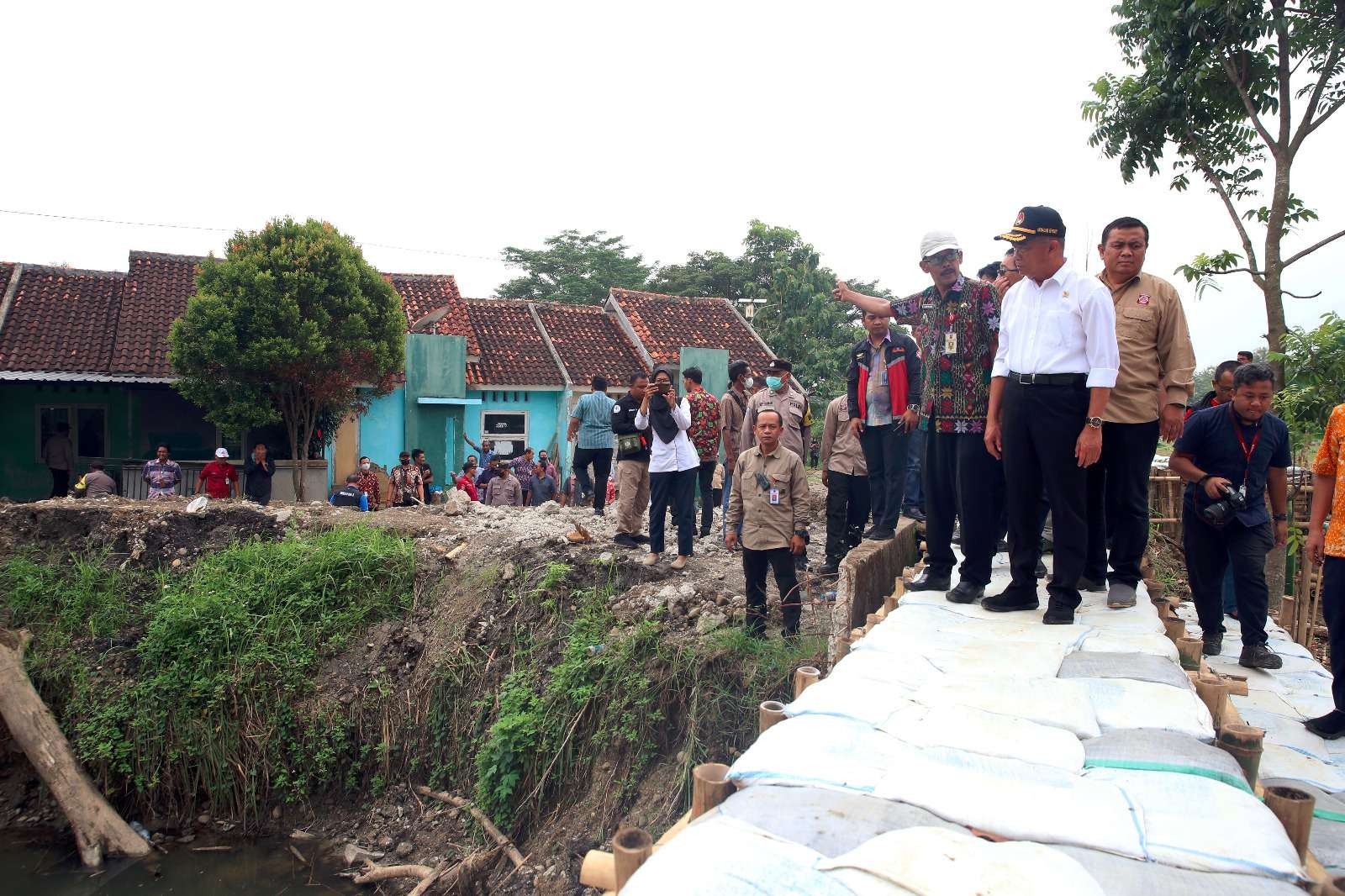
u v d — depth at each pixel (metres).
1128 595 4.29
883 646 3.49
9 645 9.06
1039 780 2.20
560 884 6.23
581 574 8.47
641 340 21.91
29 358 15.20
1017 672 3.09
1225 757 2.34
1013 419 3.99
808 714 2.70
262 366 14.45
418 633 8.91
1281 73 7.43
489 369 19.66
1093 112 8.37
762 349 23.28
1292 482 7.49
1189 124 7.98
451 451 18.80
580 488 16.06
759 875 1.71
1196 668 3.80
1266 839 1.90
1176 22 7.66
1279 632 6.22
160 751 8.35
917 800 2.08
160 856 7.73
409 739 8.23
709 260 32.56
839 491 7.42
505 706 7.47
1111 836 1.90
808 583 7.40
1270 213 7.64
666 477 8.00
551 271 37.53
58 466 15.57
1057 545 3.90
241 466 16.47
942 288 4.67
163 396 16.58
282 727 8.38
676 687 6.58
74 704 8.66
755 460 6.55
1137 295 4.61
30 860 7.78
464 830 7.40
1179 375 4.46
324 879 7.29
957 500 4.74
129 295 17.12
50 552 10.60
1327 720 4.28
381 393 16.59
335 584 9.45
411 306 20.27
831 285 25.28
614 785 6.60
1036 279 3.95
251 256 14.57
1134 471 4.45
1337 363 7.02
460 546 9.83
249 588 9.29
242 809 8.23
